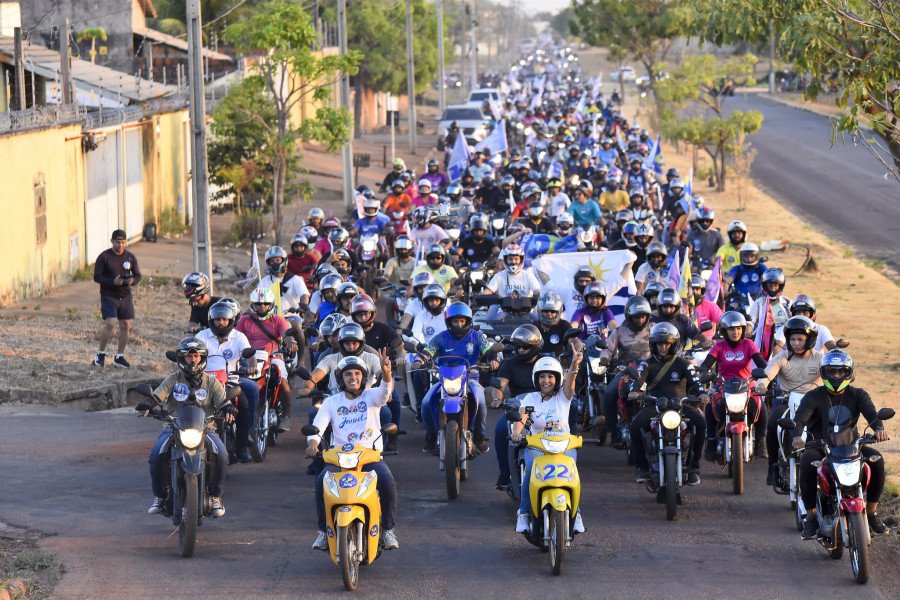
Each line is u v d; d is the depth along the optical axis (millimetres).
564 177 84625
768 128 188000
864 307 61125
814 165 139375
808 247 74938
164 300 59406
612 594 22422
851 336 53500
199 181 54250
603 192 70438
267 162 90188
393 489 23547
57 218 62031
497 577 23375
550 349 31656
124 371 43531
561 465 23719
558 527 23078
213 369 30656
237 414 30719
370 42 181125
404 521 27328
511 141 144000
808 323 27531
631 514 28000
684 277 39406
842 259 77625
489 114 163250
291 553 24828
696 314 38125
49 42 112125
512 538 26000
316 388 29031
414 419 39062
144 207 79562
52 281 61000
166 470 25078
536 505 23734
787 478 28141
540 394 25250
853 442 23359
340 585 22859
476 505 28719
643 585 22906
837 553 24469
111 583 22781
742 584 22953
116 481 30297
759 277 40562
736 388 28984
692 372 29297
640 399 28516
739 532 26438
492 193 67250
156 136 81938
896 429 36375
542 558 24594
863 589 22641
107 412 39062
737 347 30234
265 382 32656
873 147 41750
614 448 33062
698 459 28500
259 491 29859
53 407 39094
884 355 49094
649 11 164250
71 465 31766
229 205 94000
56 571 23297
